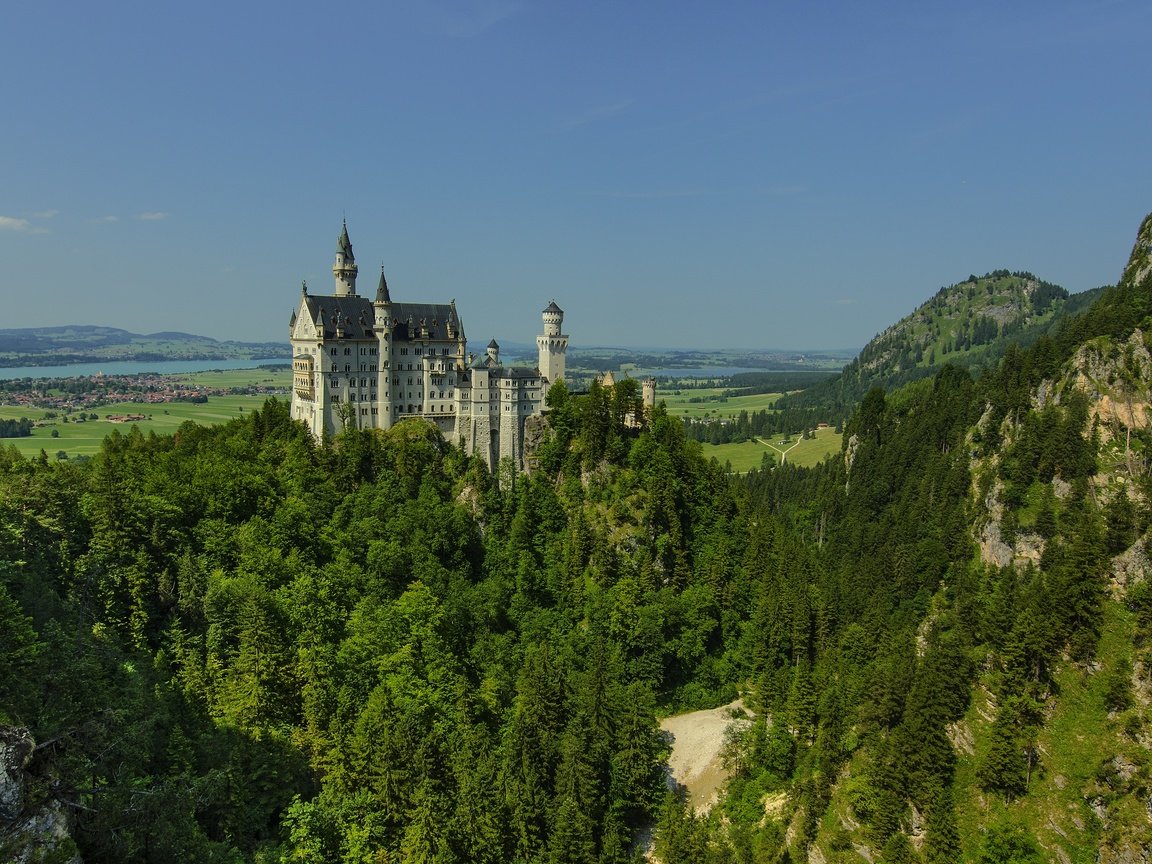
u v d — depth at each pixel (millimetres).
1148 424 182625
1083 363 194000
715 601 179500
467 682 133625
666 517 191750
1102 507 173750
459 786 106750
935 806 111125
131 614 126500
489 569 184000
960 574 190125
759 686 159625
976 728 119625
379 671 126938
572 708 131750
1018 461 192250
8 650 66688
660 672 164500
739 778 137875
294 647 121938
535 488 198625
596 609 172375
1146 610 124500
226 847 76625
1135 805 108250
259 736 102500
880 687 133250
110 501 134250
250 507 164375
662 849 116312
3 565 93125
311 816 89250
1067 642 125062
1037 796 111750
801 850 116938
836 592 184000
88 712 69875
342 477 187625
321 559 162750
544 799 113438
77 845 62125
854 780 120938
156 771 81312
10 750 57750
